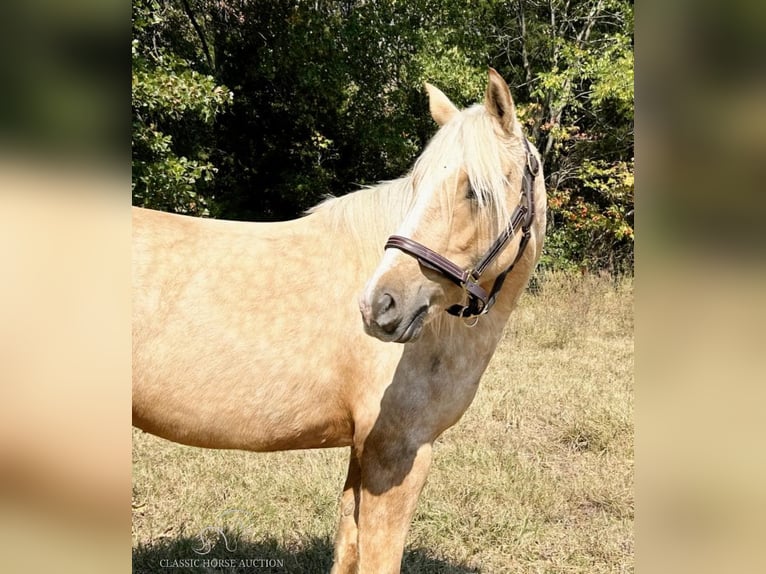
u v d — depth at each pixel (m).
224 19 10.20
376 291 1.70
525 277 2.09
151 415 1.99
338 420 2.11
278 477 3.54
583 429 4.29
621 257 11.01
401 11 10.76
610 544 3.01
